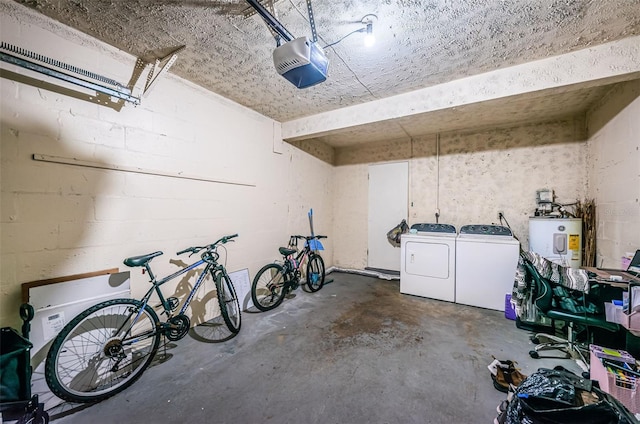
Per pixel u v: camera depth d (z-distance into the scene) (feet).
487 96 7.34
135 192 6.71
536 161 11.35
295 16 5.10
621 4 4.74
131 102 6.36
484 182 12.39
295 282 11.06
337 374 5.92
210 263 7.63
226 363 6.34
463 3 4.76
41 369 4.92
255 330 8.07
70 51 5.49
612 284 5.77
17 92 4.91
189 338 7.53
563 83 6.45
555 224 9.77
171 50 6.35
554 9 4.91
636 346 5.64
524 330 8.09
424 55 6.47
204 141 8.41
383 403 5.04
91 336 5.45
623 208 7.33
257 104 9.72
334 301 10.68
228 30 5.61
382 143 14.94
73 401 4.88
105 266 6.15
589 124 9.91
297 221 13.10
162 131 7.27
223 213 9.10
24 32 4.88
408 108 8.63
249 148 10.13
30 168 5.07
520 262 7.17
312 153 14.30
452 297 10.57
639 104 6.56
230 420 4.65
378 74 7.41
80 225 5.75
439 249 10.85
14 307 4.88
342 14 5.05
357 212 15.84
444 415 4.74
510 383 5.37
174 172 7.57
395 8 4.88
